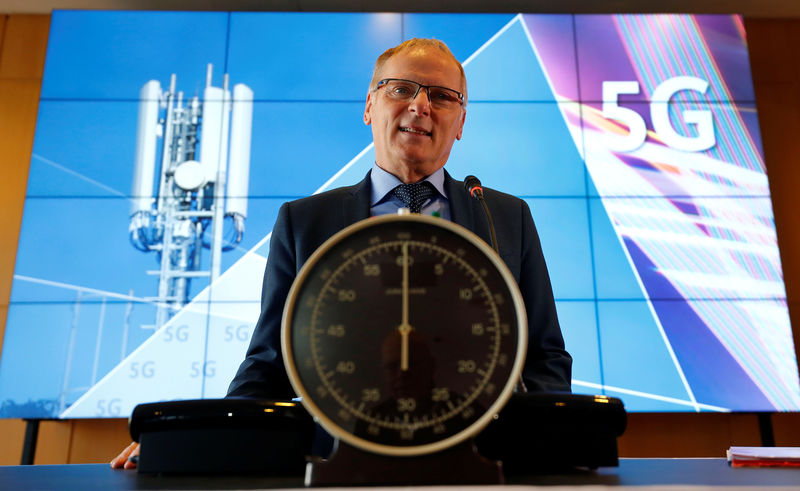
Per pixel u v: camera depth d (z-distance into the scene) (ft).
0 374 10.71
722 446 11.66
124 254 11.26
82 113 11.91
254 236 11.29
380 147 3.94
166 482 1.75
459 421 1.61
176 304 11.02
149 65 12.14
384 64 4.00
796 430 11.95
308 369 1.66
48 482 1.79
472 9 13.52
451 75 3.89
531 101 12.03
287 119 11.84
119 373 10.75
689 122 12.01
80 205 11.48
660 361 10.89
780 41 13.85
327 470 1.56
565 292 11.17
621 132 11.93
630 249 11.37
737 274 11.22
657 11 13.53
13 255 12.57
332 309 1.71
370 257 1.76
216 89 12.00
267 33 12.27
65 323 10.94
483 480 1.56
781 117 13.55
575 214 11.51
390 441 1.58
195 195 11.48
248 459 1.87
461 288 1.73
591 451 1.95
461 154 11.74
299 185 11.53
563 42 12.37
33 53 13.67
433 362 1.66
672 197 11.61
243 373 3.02
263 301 3.45
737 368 10.83
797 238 12.86
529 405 1.97
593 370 10.85
